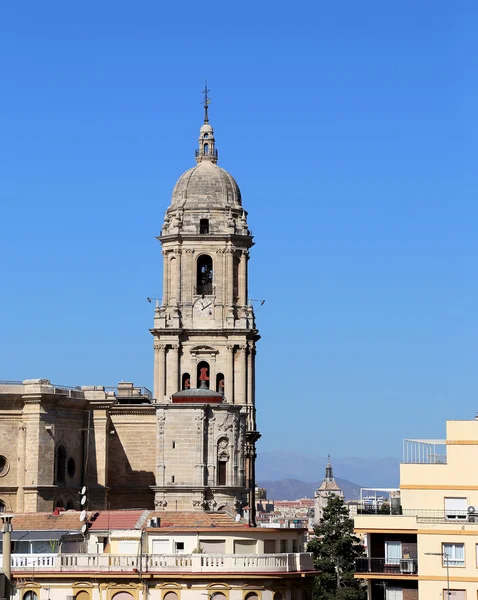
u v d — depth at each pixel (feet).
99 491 619.67
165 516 450.71
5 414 594.65
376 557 412.57
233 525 433.89
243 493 621.72
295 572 397.80
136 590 387.96
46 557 394.11
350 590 572.51
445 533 398.21
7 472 593.01
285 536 413.80
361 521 407.23
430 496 413.59
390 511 422.41
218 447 614.34
